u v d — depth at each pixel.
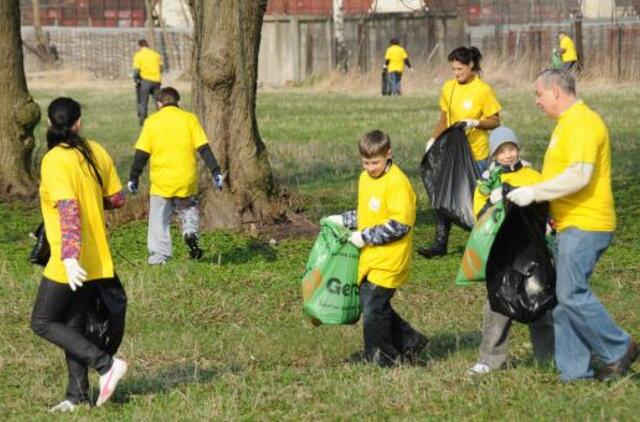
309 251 29.48
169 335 21.47
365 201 18.11
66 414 16.25
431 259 28.16
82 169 16.27
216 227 31.36
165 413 16.22
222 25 31.33
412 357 18.88
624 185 38.75
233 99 31.56
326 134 57.97
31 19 133.00
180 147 26.89
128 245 30.06
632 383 16.73
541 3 103.00
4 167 37.66
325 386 17.56
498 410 15.94
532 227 16.98
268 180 32.03
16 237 31.94
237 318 23.08
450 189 27.02
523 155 47.19
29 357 20.03
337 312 18.34
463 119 27.28
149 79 65.88
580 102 16.75
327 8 123.62
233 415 16.14
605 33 95.56
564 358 17.09
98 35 123.50
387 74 90.69
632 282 25.36
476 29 102.88
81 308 16.47
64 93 96.69
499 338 17.84
